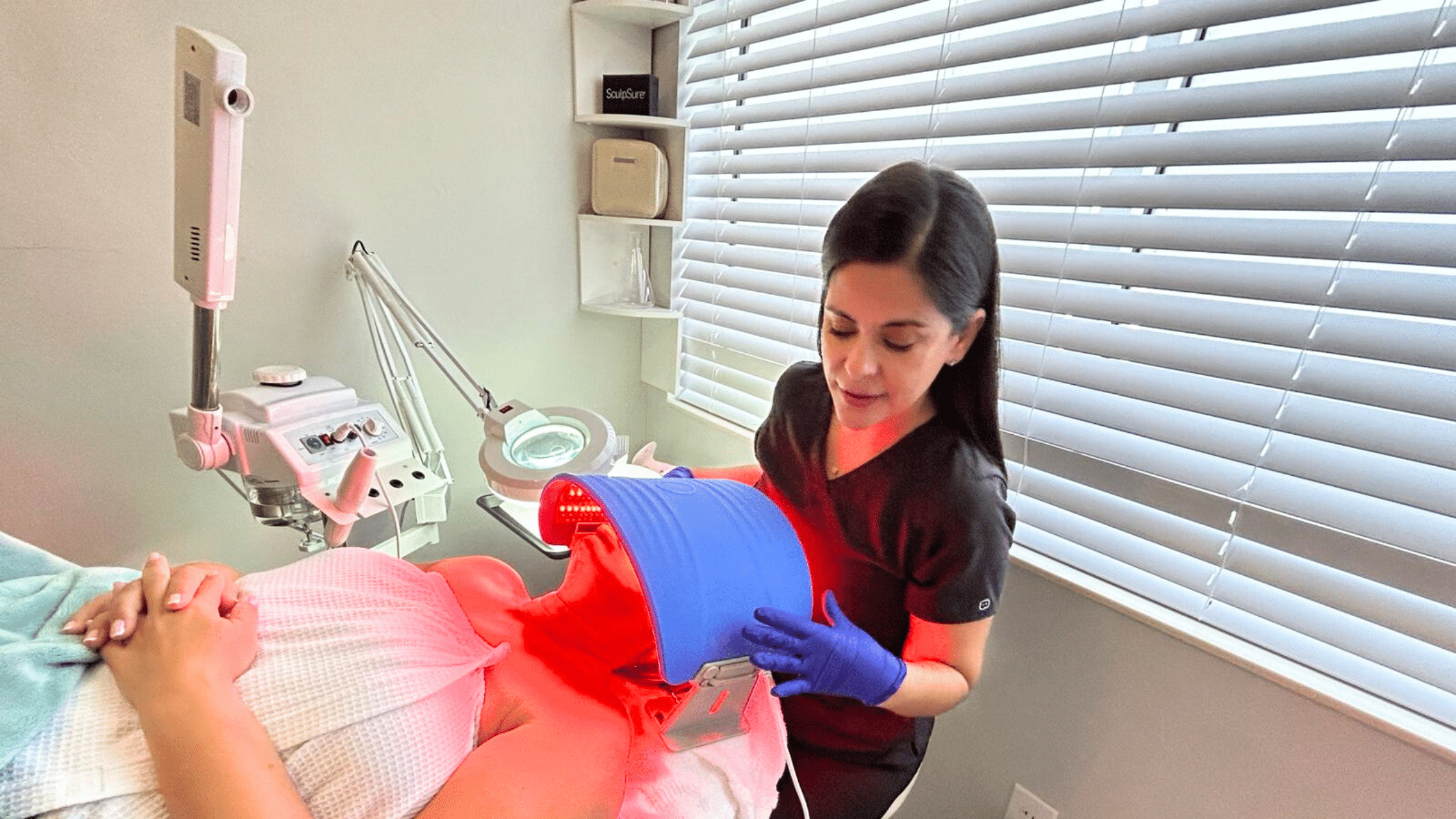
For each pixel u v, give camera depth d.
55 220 1.06
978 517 0.74
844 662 0.68
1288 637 0.80
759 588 0.68
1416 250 0.67
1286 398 0.78
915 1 1.06
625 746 0.65
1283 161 0.74
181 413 0.93
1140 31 0.83
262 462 0.94
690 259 1.57
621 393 1.73
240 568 1.34
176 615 0.59
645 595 0.61
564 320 1.58
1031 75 0.94
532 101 1.40
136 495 1.21
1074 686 0.96
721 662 0.63
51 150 1.03
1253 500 0.81
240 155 0.78
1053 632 0.97
